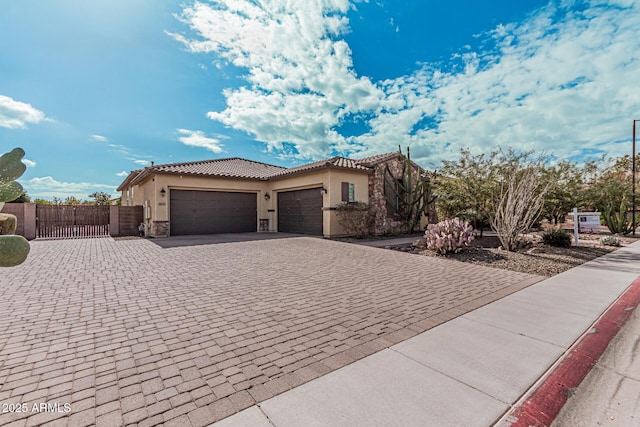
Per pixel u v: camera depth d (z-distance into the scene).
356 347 3.43
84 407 2.37
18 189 2.05
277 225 18.98
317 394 2.55
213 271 7.44
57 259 8.95
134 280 6.50
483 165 13.31
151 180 15.95
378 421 2.21
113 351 3.32
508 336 3.75
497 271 7.57
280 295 5.47
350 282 6.43
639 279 6.75
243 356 3.22
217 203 17.39
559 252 10.17
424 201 18.73
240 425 2.17
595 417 2.39
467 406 2.41
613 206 17.36
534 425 2.26
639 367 3.14
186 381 2.74
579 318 4.39
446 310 4.71
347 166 15.23
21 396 2.51
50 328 3.94
